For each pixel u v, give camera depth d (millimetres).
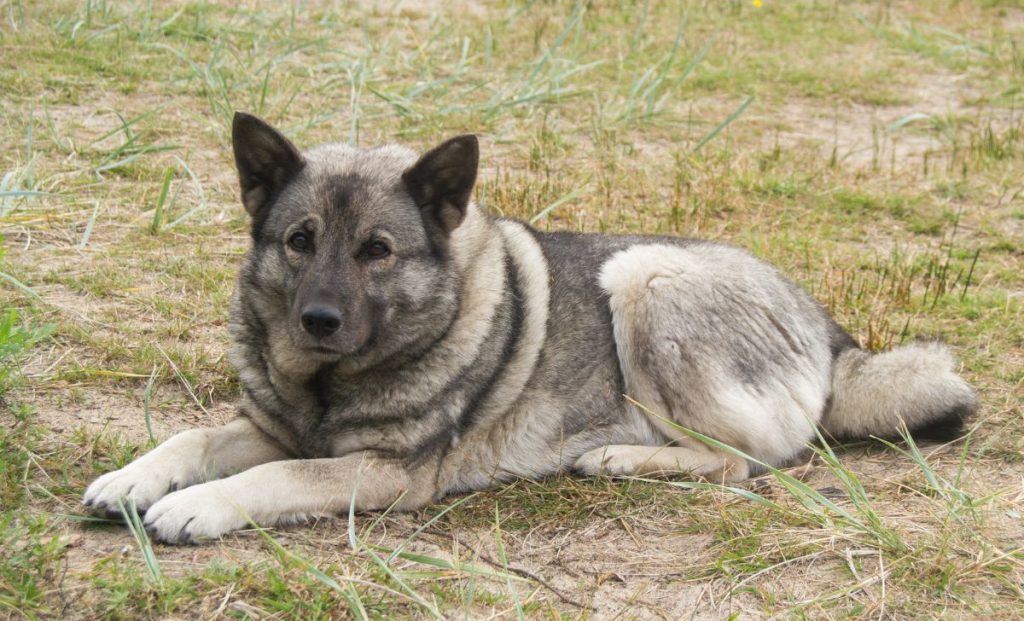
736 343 4832
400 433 4336
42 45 10234
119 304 5934
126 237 6785
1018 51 13016
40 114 8688
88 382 5102
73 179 7488
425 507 4422
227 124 8664
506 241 4898
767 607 3691
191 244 6816
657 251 5027
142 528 3719
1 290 5859
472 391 4508
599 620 3617
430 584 3730
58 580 3510
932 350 5133
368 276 4230
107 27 11008
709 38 13078
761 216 8055
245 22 11648
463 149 4340
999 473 4734
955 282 6898
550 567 3969
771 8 14719
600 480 4594
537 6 13789
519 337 4672
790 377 4953
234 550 3854
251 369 4531
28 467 4223
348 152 4605
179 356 5371
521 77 10703
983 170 9219
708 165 8812
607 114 9977
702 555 4051
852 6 15055
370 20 12477
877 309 6527
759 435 4801
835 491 4598
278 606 3453
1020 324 6289
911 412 4992
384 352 4301
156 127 8672
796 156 9352
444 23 12461
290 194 4348
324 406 4449
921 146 9984
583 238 5211
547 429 4746
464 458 4582
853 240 7777
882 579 3836
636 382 4879
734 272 4984
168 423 4875
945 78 12203
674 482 4402
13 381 4879
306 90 9922
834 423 5188
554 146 9086
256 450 4523
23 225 6691
